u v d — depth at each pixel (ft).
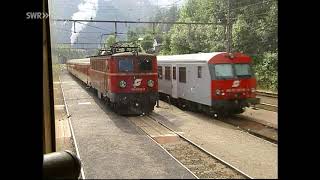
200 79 55.72
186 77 61.16
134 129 46.21
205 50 93.20
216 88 52.42
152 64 60.39
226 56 53.47
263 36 71.61
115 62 59.06
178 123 50.16
